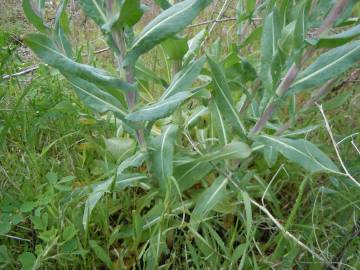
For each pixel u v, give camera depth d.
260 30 0.37
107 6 0.28
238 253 0.29
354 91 0.51
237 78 0.38
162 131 0.39
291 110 0.37
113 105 0.32
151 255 0.30
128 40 0.31
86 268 0.31
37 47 0.26
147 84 0.41
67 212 0.34
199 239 0.31
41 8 0.31
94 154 0.43
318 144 0.41
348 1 0.28
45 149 0.37
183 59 0.37
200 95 0.38
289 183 0.40
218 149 0.36
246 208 0.30
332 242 0.32
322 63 0.32
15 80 0.51
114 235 0.32
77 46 0.60
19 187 0.37
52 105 0.46
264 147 0.36
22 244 0.33
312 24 0.33
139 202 0.35
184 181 0.35
